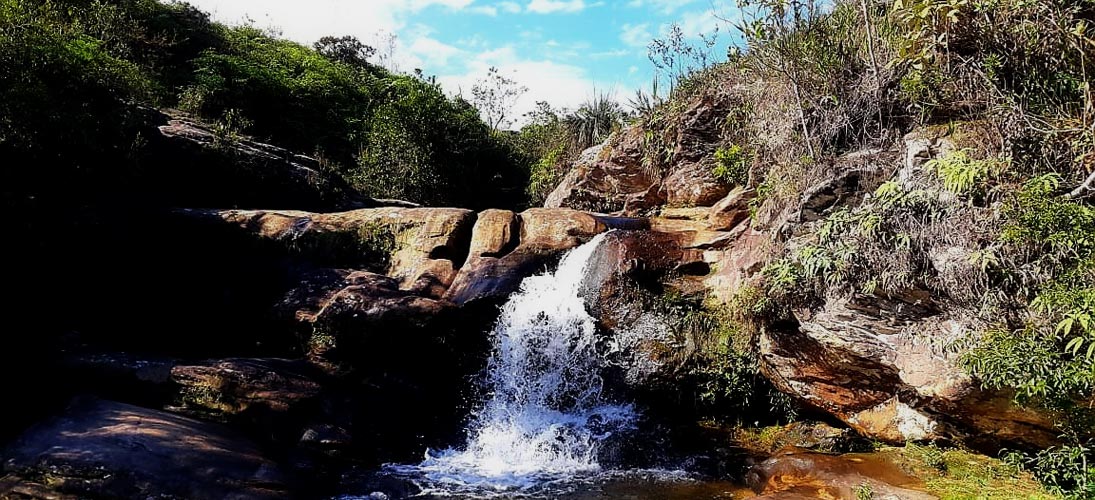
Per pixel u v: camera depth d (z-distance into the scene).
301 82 19.80
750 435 7.89
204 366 7.53
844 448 7.06
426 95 19.66
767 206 8.32
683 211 11.60
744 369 7.99
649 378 8.38
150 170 11.24
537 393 8.80
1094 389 4.96
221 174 12.20
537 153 22.30
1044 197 5.18
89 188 10.09
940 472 6.01
